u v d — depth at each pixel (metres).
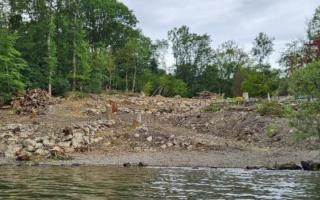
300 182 17.86
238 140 35.47
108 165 25.95
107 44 88.25
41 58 58.56
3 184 16.69
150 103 53.47
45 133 34.44
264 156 28.61
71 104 49.28
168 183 17.42
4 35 50.59
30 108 44.91
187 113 45.38
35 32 60.00
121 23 90.62
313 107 23.25
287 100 42.16
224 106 44.91
